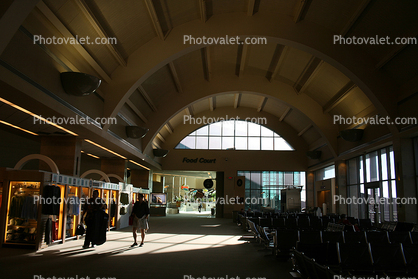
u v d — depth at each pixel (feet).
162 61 49.08
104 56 43.75
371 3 39.96
